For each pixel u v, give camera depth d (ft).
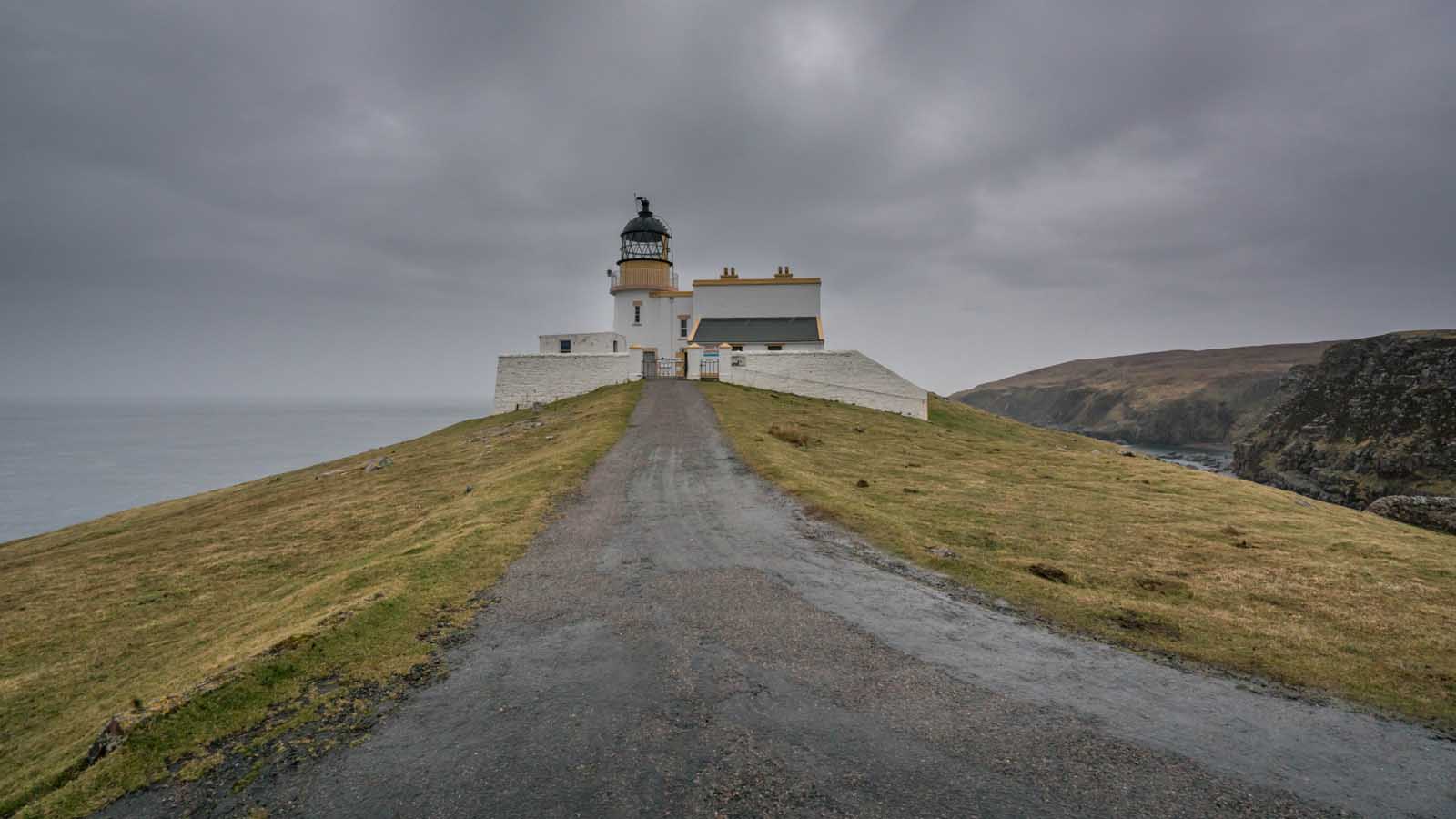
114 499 331.98
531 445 102.83
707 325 199.52
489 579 38.86
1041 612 34.09
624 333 215.10
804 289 203.92
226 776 20.16
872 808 17.75
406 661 28.02
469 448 110.01
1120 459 96.12
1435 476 253.65
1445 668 27.89
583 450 83.61
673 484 66.23
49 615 51.26
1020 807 17.84
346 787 19.36
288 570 56.44
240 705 24.25
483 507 57.72
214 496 112.98
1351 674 27.20
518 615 33.27
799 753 20.57
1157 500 65.98
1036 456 97.35
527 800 18.45
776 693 24.77
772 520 52.90
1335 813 17.88
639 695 24.70
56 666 40.42
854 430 114.52
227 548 66.39
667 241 221.05
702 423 108.06
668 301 213.05
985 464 87.40
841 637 30.25
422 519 65.00
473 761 20.53
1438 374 283.18
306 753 21.24
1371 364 320.91
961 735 21.71
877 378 159.74
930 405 188.24
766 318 203.82
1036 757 20.43
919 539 47.37
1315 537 51.47
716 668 26.99
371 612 32.50
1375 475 274.77
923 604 34.76
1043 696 24.68
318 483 99.45
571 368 176.86
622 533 49.14
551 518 53.83
